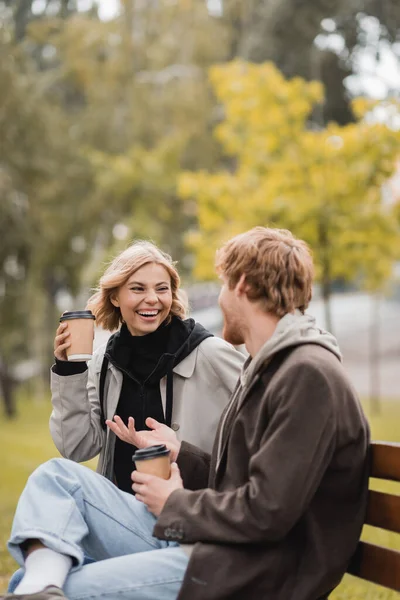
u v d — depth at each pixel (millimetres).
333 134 12164
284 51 19203
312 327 2625
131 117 21328
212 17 22125
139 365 3381
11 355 23141
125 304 3365
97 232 20188
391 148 11727
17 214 15633
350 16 18109
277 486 2373
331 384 2453
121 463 3369
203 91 21422
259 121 12617
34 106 16531
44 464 2773
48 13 21766
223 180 13367
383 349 26172
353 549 2504
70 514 2615
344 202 12117
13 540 2557
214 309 25828
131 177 19719
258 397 2611
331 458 2461
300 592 2428
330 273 12938
